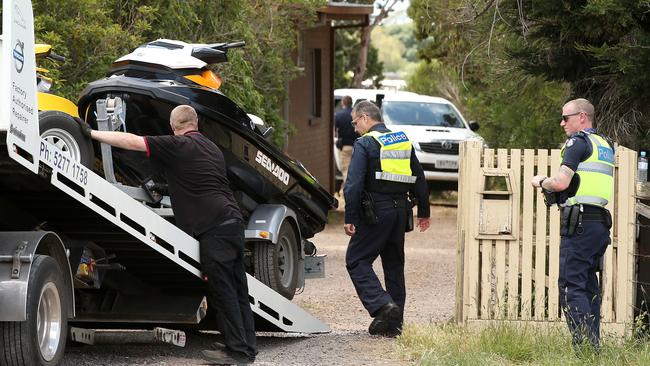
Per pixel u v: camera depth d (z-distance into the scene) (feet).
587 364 42.52
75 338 44.11
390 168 51.78
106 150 44.16
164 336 44.73
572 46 57.82
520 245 51.13
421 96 132.57
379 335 52.54
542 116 80.53
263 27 85.15
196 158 43.04
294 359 46.52
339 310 66.44
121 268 44.04
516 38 62.03
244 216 53.52
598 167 44.16
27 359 36.45
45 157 36.19
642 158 51.13
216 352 43.55
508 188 50.83
